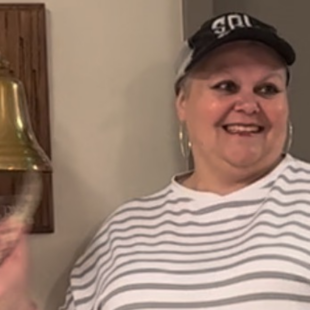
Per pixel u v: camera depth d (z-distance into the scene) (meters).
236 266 1.33
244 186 1.45
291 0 1.67
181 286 1.37
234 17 1.43
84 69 1.67
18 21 1.62
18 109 1.45
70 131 1.66
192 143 1.49
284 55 1.41
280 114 1.41
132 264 1.44
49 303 1.67
